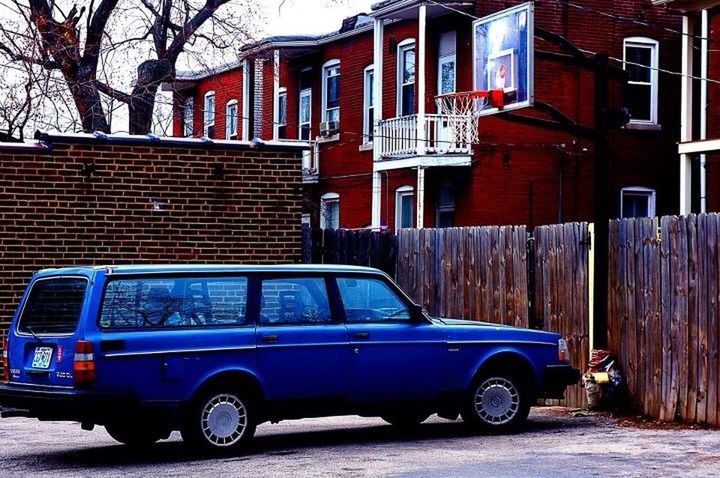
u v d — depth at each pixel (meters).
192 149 18.25
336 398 12.88
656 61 30.70
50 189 17.42
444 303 19.05
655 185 30.67
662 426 14.01
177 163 18.16
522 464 11.18
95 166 17.69
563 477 10.41
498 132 29.38
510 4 29.59
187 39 31.59
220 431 12.26
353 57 33.94
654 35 30.64
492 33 21.31
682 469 10.77
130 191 17.88
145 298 12.10
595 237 15.57
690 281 14.09
